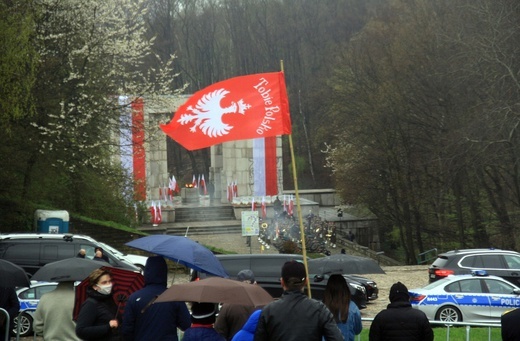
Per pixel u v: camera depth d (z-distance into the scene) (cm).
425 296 3097
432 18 7088
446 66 6600
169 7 13912
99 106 4850
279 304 1032
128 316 1220
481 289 3111
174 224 8331
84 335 1254
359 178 8012
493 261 3744
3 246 3525
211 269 1261
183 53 15125
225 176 9456
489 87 6216
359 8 14662
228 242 7494
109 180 5734
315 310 1029
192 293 1133
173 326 1224
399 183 7519
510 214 6806
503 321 1121
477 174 6525
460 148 6247
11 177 4875
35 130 4741
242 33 14900
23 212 5084
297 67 14712
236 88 1684
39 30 4781
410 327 1306
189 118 1681
